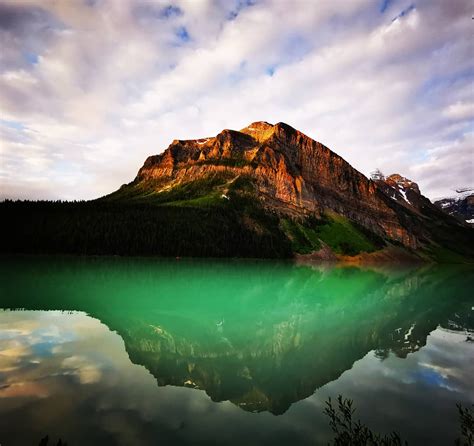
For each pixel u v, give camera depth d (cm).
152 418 1397
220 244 16112
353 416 1473
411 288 7081
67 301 3928
